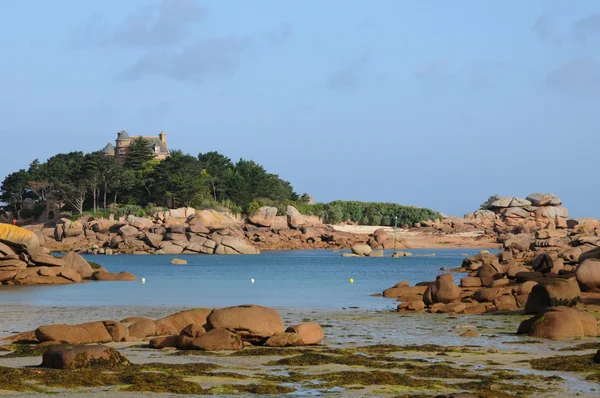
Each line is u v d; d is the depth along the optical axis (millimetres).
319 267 111188
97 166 187375
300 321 36625
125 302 49031
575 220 199750
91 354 20422
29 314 40156
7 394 16969
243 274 90812
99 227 164375
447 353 24750
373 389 18344
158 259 136125
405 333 31312
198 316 29828
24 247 67375
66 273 67938
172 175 191625
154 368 20719
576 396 17797
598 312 36000
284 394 17703
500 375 20344
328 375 19984
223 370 20875
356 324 35188
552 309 30344
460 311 40906
